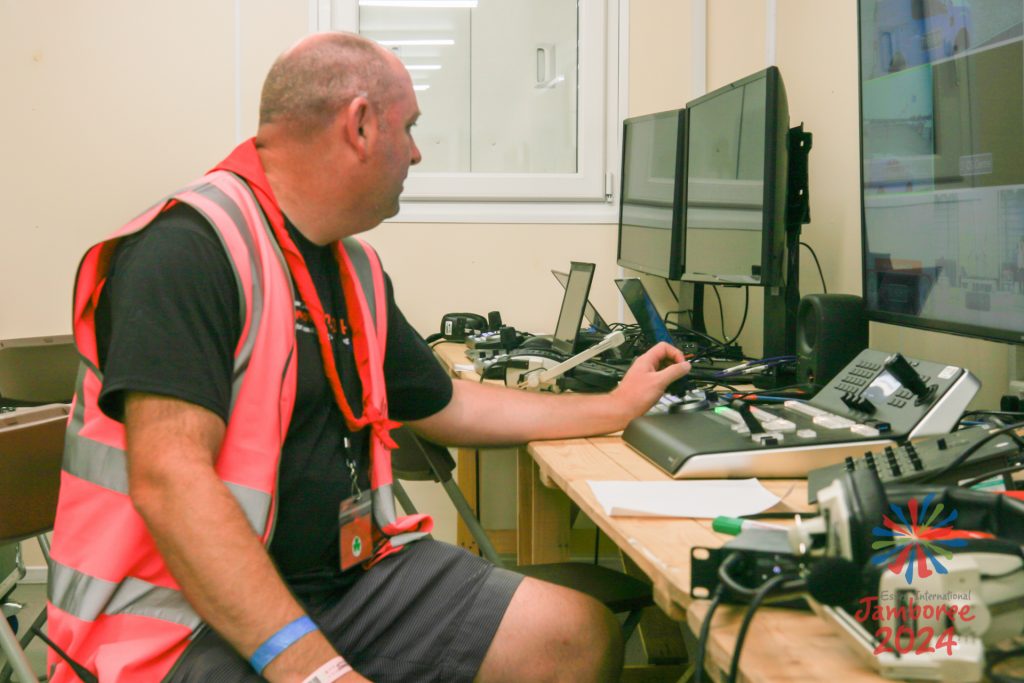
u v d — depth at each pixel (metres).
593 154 2.97
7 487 1.31
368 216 1.24
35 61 2.82
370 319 1.31
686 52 2.96
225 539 0.94
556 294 3.00
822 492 0.64
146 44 2.84
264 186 1.18
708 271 2.20
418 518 1.36
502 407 1.49
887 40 1.60
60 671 1.06
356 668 1.22
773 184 1.83
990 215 1.30
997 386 1.62
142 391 0.98
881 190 1.62
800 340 1.74
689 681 1.66
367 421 1.24
